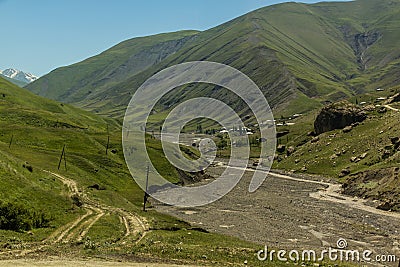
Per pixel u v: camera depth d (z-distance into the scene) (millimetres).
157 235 64062
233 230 84250
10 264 36562
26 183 75125
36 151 141250
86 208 82688
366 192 135125
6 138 159500
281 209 113188
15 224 56031
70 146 164375
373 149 185000
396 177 129625
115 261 43250
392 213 109000
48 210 68438
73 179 111250
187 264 45406
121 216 79188
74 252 46531
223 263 48031
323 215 105188
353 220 98875
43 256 42750
